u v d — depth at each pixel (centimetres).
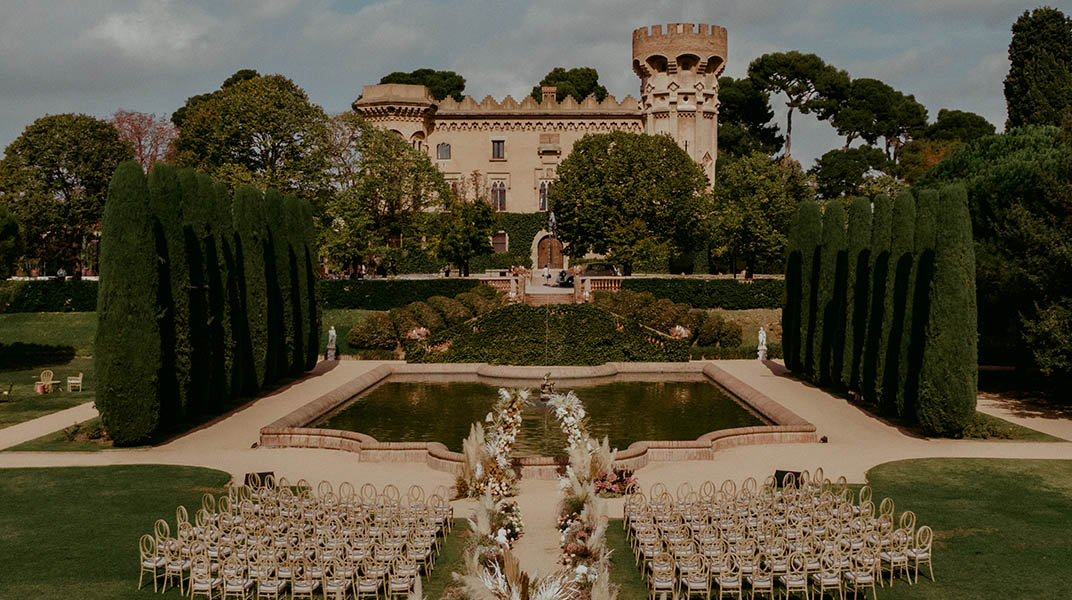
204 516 1662
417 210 7294
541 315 4603
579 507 1788
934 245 2858
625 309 5344
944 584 1568
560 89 11469
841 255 3734
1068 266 3119
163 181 2834
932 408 2756
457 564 1684
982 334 3838
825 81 9875
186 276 2908
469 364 4459
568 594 1265
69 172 6425
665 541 1641
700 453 2525
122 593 1525
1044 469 2358
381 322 5000
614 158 7000
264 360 3584
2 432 2903
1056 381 3569
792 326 4222
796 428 2744
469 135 8856
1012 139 4016
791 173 7075
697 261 8125
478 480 2133
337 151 7156
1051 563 1659
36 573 1612
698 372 4447
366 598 1518
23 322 5534
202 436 2844
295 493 2131
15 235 4628
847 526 1656
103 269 2644
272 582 1491
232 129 6531
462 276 7038
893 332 3064
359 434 2653
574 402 2225
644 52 8475
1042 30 4519
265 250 3706
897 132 10000
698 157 8456
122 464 2442
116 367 2622
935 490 2161
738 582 1498
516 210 8856
